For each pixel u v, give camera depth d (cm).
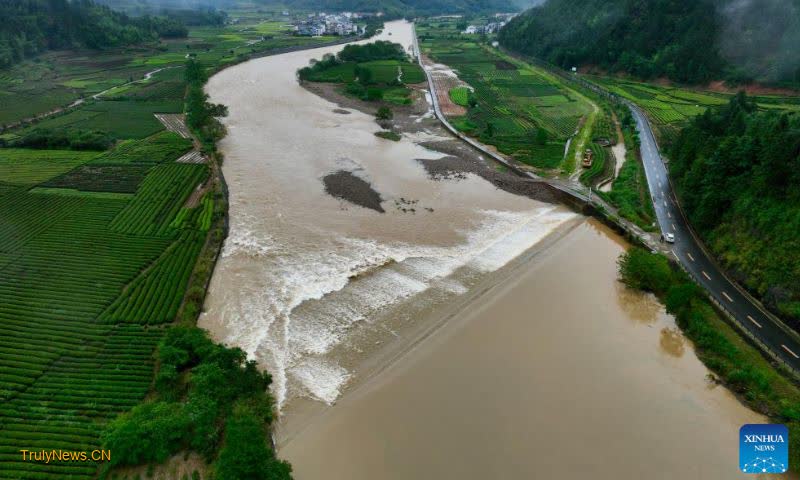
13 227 8406
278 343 6075
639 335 6481
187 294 6831
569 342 6300
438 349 6091
